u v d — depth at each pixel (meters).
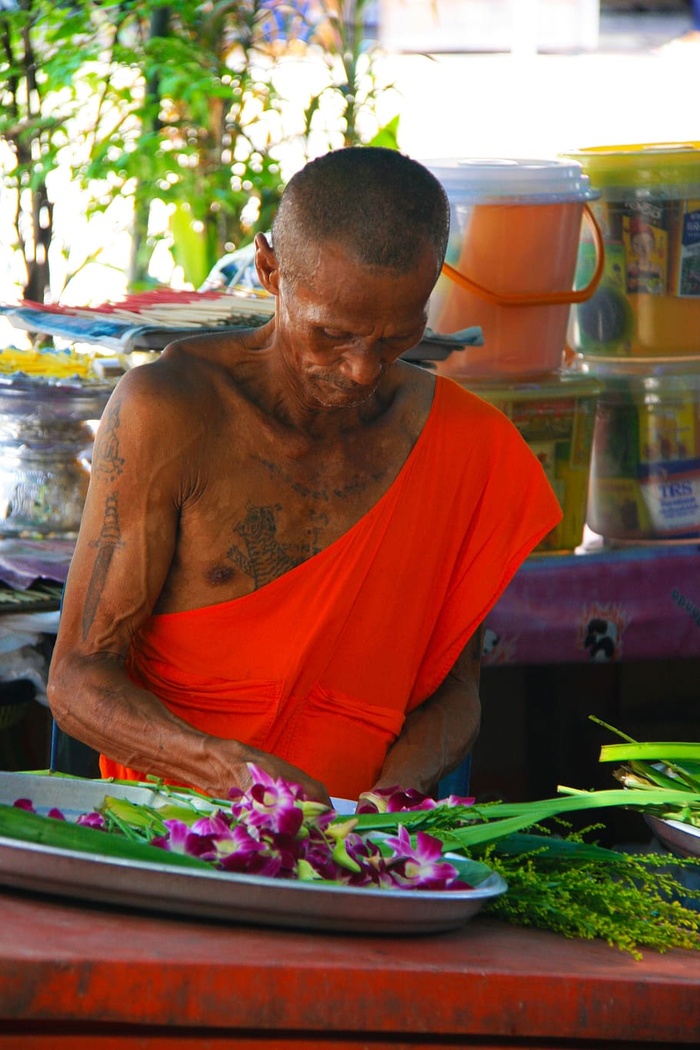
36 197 7.50
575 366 4.87
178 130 7.81
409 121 11.26
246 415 3.07
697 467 4.62
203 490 3.07
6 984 1.73
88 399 4.62
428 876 2.14
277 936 1.97
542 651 4.34
